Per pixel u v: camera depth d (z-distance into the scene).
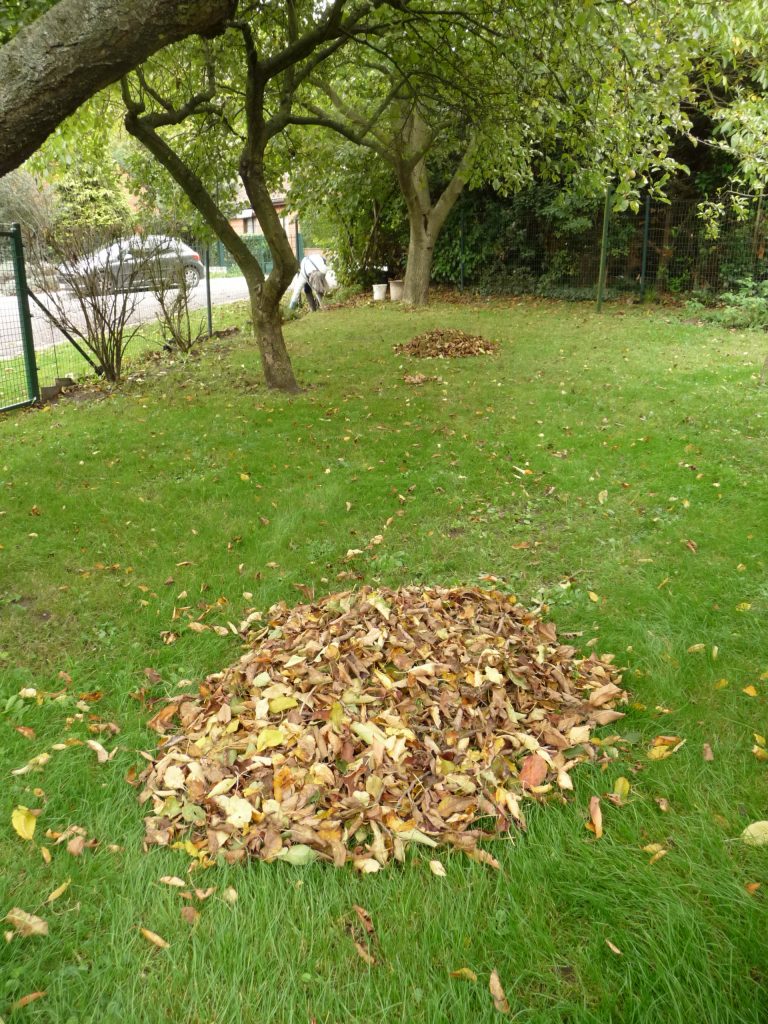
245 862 2.30
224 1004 1.86
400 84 8.30
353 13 6.80
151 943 2.04
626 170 6.43
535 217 15.85
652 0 5.69
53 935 2.06
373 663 3.16
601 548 4.52
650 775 2.62
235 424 7.19
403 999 1.85
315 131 11.06
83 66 2.88
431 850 2.33
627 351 10.18
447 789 2.53
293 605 4.02
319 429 6.97
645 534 4.64
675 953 1.92
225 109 8.99
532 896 2.12
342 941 2.02
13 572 4.43
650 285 15.15
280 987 1.91
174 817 2.50
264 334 8.38
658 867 2.22
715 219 13.47
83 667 3.47
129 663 3.47
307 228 19.94
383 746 2.64
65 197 22.42
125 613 3.96
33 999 1.86
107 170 10.70
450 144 10.29
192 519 5.11
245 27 6.43
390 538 4.75
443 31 7.15
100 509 5.28
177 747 2.88
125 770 2.76
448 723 2.86
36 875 2.27
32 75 2.85
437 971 1.93
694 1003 1.81
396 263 18.41
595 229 15.20
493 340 11.26
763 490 5.14
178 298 11.54
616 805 2.49
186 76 8.62
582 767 2.66
